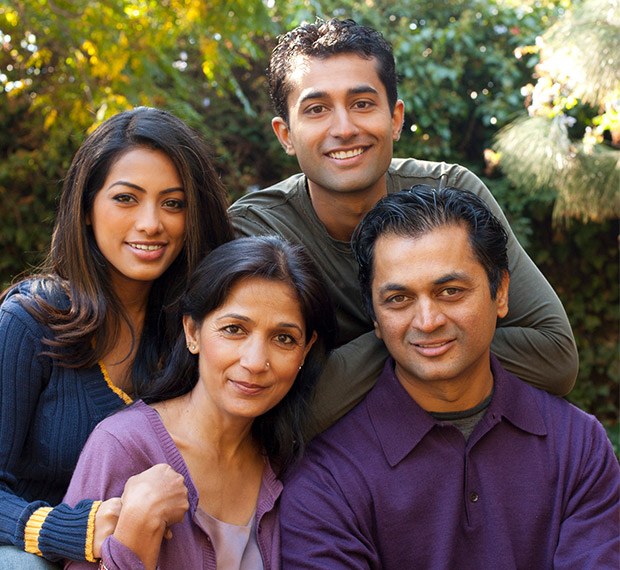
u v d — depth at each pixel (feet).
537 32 20.25
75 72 16.70
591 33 12.90
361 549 6.87
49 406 7.25
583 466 7.31
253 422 7.36
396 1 20.33
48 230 18.69
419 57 19.65
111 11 15.93
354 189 8.25
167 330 7.73
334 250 8.71
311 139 8.24
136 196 7.36
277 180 20.61
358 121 8.16
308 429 7.56
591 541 7.04
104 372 7.52
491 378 7.52
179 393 7.26
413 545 7.08
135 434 6.64
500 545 7.03
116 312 7.55
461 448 7.21
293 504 7.09
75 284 7.45
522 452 7.29
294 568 6.84
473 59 20.31
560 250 20.67
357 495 7.09
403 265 6.89
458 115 20.36
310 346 7.22
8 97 18.30
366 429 7.40
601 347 20.99
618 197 14.55
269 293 6.68
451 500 7.09
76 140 17.83
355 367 7.66
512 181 17.76
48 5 15.84
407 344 7.02
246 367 6.57
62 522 6.27
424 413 7.27
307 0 19.07
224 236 7.95
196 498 6.63
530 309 8.25
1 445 6.99
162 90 18.03
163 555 6.43
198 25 16.51
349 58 8.14
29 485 7.38
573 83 13.48
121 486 6.47
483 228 6.98
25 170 18.38
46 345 7.21
